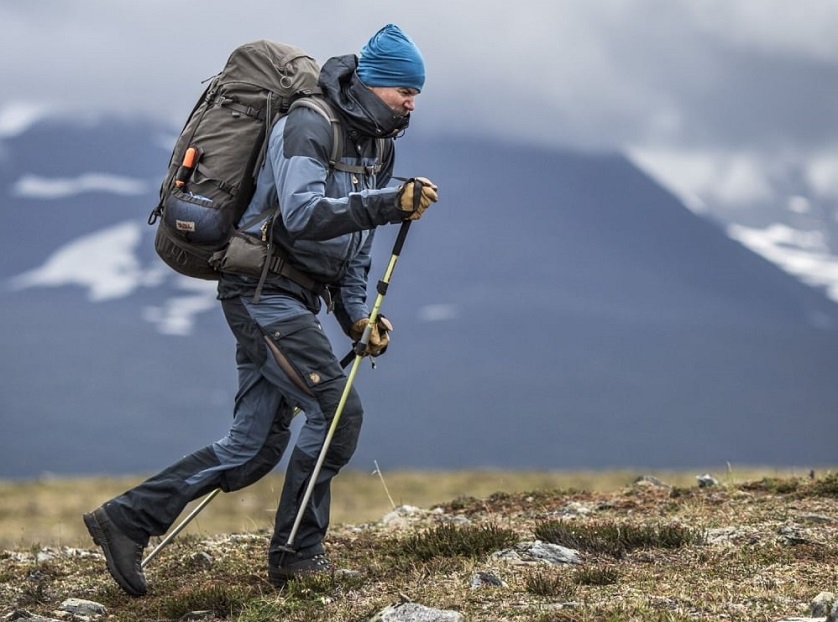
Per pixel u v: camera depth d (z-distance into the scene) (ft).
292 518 91.86
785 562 88.58
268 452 94.89
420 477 473.67
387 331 94.58
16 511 419.13
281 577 92.43
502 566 90.33
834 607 68.23
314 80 90.33
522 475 458.09
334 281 93.86
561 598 79.46
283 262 89.86
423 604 80.12
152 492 93.97
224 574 100.22
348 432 90.74
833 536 96.63
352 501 377.09
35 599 96.07
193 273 93.56
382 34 89.35
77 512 418.92
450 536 99.66
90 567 109.50
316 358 89.56
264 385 93.81
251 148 88.79
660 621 71.56
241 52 90.79
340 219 85.35
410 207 85.56
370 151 91.50
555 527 101.35
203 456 94.89
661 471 404.16
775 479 134.62
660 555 93.81
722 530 102.06
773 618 72.18
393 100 88.89
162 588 96.94
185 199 88.89
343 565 98.07
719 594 78.79
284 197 86.02
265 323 89.86
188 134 90.79
